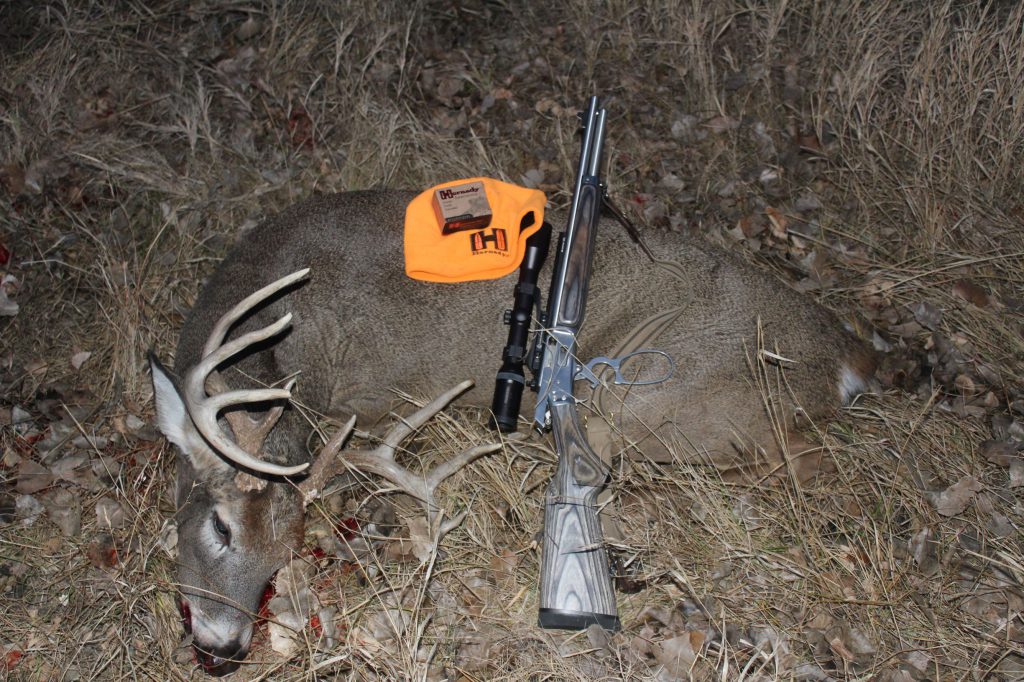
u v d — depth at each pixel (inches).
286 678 78.6
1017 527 84.7
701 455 92.8
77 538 85.0
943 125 113.3
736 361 90.8
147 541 84.2
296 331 91.4
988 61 117.0
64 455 90.8
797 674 77.4
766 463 91.4
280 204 111.0
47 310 101.3
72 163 111.6
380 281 91.7
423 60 128.2
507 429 85.0
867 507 87.3
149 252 103.5
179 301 102.3
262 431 80.7
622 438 91.2
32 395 95.2
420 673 76.3
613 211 88.3
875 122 116.7
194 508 80.7
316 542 87.0
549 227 89.4
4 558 84.0
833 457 88.6
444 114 122.3
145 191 110.3
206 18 130.6
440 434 93.4
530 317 86.4
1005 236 107.0
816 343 92.1
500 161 116.7
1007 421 92.3
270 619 80.0
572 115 121.6
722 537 84.0
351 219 93.6
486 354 92.2
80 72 121.6
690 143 118.4
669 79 126.3
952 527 85.5
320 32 127.8
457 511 88.9
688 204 112.7
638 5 132.6
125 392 95.4
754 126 118.8
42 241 105.7
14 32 126.6
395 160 114.8
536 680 78.4
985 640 79.0
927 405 88.8
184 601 80.5
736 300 92.0
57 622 80.4
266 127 119.6
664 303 91.7
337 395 94.7
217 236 106.9
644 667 78.4
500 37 134.0
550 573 79.5
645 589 84.0
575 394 90.8
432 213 89.3
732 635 80.0
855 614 80.7
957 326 100.4
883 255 108.4
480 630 81.2
